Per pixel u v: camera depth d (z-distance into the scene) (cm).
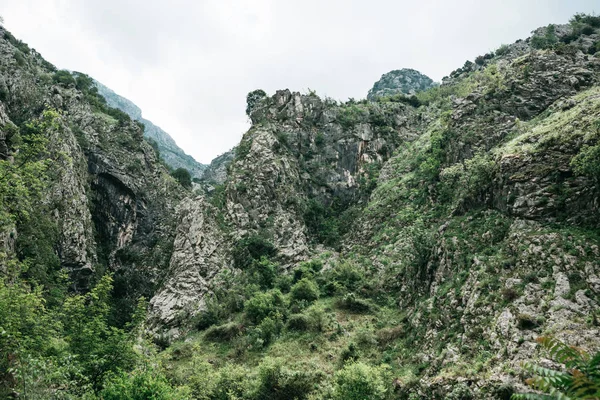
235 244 7338
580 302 2934
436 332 3841
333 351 4525
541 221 3825
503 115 6041
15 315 2069
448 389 2988
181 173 11506
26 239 5400
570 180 3850
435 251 4750
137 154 9438
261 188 8025
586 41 10188
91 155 8488
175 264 7150
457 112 6706
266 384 3794
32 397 1641
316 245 7769
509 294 3366
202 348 5266
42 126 2756
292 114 9744
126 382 2253
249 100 12450
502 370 2812
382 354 4216
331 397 3422
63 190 6906
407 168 8112
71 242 6656
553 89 6100
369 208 7775
